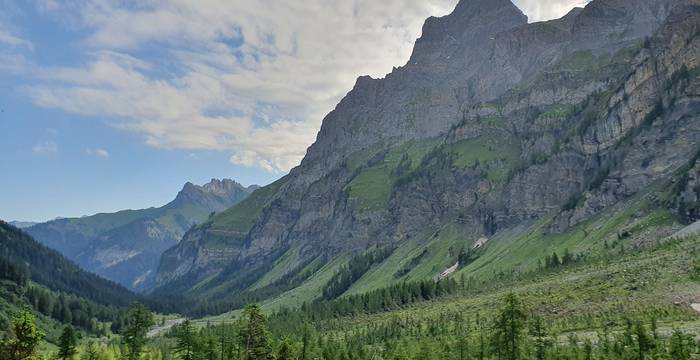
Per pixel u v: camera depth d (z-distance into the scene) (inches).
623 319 5821.9
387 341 7165.4
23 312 2721.5
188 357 5231.3
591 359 4421.8
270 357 4704.7
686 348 4082.2
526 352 4453.7
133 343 4968.0
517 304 3846.0
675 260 7308.1
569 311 6584.6
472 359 5098.4
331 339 7101.4
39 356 2748.5
